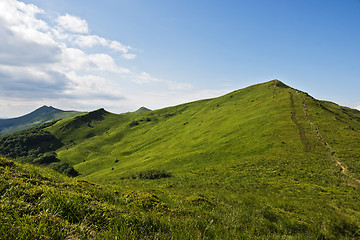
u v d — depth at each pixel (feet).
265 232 22.72
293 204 53.31
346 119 231.30
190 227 16.55
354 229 29.78
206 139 238.48
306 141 143.84
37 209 13.02
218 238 15.99
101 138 515.91
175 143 288.51
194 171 137.80
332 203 60.90
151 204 22.33
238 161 138.00
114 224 13.64
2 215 11.09
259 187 86.63
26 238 9.77
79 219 13.74
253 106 309.83
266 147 151.23
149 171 150.10
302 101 252.01
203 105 575.79
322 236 25.35
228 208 32.73
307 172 99.96
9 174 18.49
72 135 567.59
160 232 14.21
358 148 122.72
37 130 576.61
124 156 349.41
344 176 91.25
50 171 28.53
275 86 428.56
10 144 471.21
